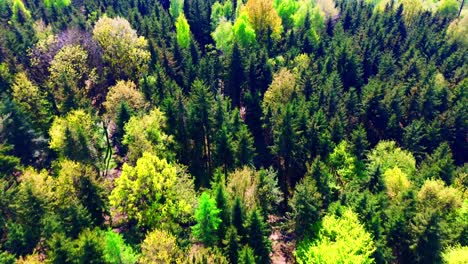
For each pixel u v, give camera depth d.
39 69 73.75
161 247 36.78
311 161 62.81
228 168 59.84
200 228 42.25
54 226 39.03
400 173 55.75
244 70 82.06
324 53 98.69
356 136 61.97
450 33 113.88
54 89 68.06
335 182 57.22
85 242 34.94
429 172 59.41
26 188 40.94
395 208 47.22
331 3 134.38
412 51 99.56
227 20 121.31
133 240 44.44
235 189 48.31
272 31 105.25
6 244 39.22
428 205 50.38
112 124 68.81
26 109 59.62
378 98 75.62
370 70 97.62
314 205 44.81
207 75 81.25
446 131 74.62
